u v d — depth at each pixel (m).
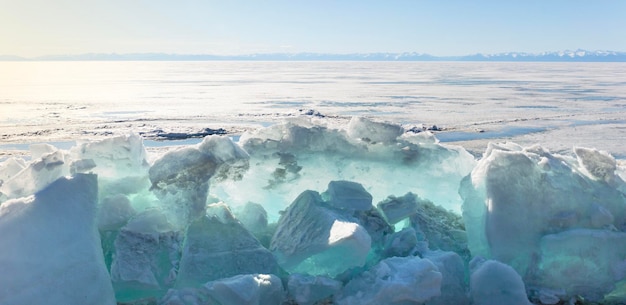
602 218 3.29
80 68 145.50
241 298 2.59
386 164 3.86
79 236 2.65
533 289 3.12
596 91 43.84
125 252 2.89
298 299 2.81
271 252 3.13
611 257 3.13
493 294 2.85
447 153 3.93
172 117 23.69
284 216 3.43
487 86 52.09
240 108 28.66
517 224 3.22
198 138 16.62
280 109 28.06
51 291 2.44
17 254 2.50
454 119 23.30
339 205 3.35
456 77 77.50
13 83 57.50
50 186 2.77
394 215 3.45
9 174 3.54
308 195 3.38
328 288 2.85
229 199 3.72
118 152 3.40
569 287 3.12
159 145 14.91
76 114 24.89
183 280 2.86
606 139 16.97
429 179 3.88
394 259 3.00
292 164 3.69
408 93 41.53
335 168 3.79
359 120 3.89
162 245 3.00
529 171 3.34
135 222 3.02
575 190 3.38
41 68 143.50
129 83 58.81
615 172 3.78
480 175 3.42
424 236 3.45
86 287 2.52
